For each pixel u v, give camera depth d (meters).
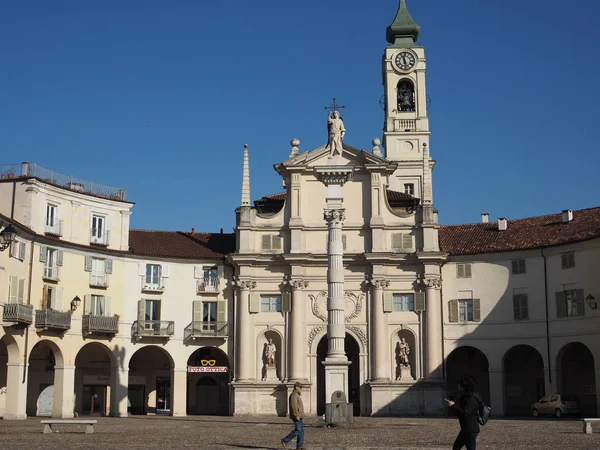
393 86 79.38
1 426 43.25
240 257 64.81
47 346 62.34
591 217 62.19
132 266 63.56
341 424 43.38
